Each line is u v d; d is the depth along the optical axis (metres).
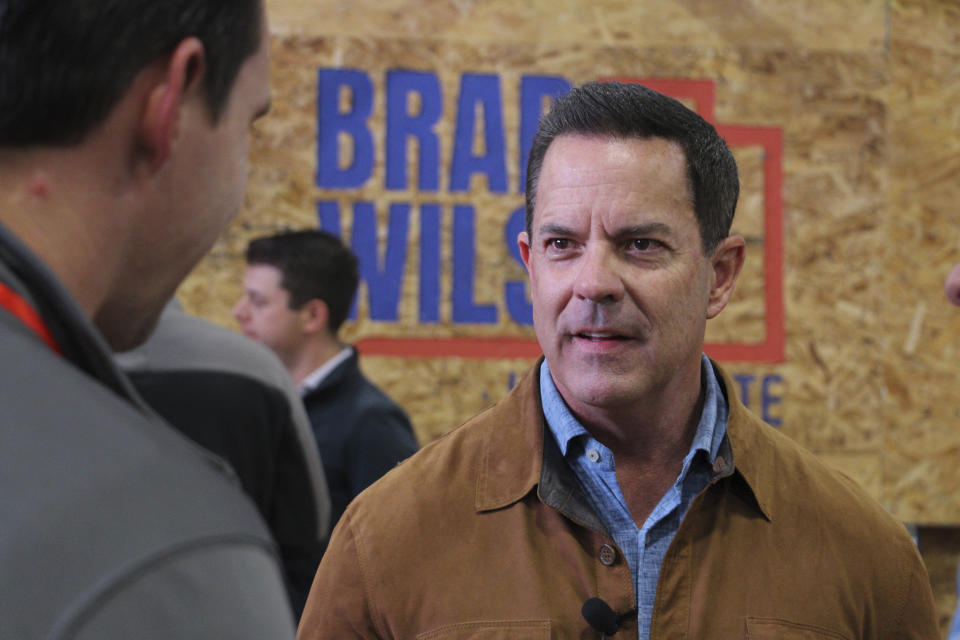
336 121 3.69
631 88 1.14
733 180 1.20
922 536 3.70
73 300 0.50
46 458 0.44
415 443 2.54
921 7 3.74
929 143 3.72
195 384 1.58
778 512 1.16
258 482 1.65
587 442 1.16
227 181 0.61
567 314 1.10
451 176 3.70
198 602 0.43
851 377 3.66
